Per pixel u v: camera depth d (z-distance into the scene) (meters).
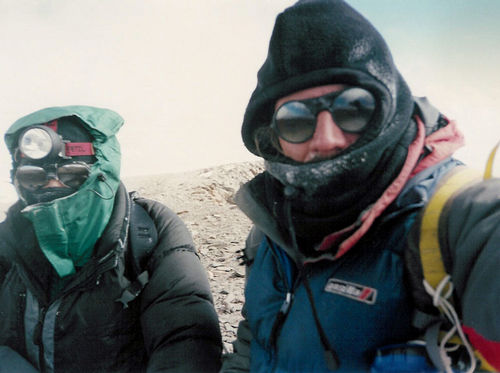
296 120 0.64
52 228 0.93
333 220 0.63
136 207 1.06
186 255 1.00
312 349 0.63
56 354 0.94
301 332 0.64
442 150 0.62
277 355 0.68
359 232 0.60
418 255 0.55
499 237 0.47
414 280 0.56
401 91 0.65
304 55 0.62
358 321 0.59
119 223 0.98
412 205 0.58
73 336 0.94
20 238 1.00
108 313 0.94
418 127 0.64
